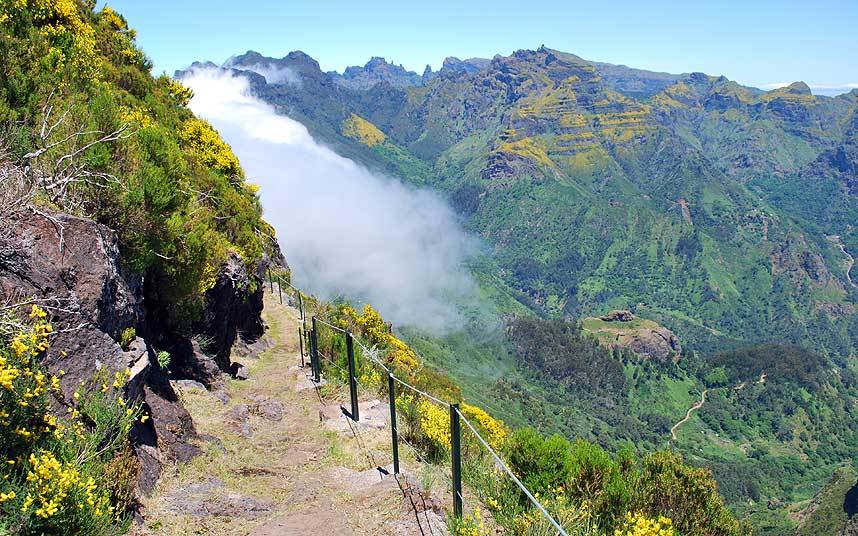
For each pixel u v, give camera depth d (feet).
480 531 19.27
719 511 24.11
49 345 16.69
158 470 22.18
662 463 25.96
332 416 35.12
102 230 24.21
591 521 21.65
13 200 20.35
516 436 26.04
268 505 22.02
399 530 19.95
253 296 63.67
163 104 85.20
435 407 32.40
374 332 82.02
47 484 13.48
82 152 27.37
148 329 35.55
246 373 48.55
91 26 76.38
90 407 17.78
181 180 40.88
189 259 37.09
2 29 35.32
